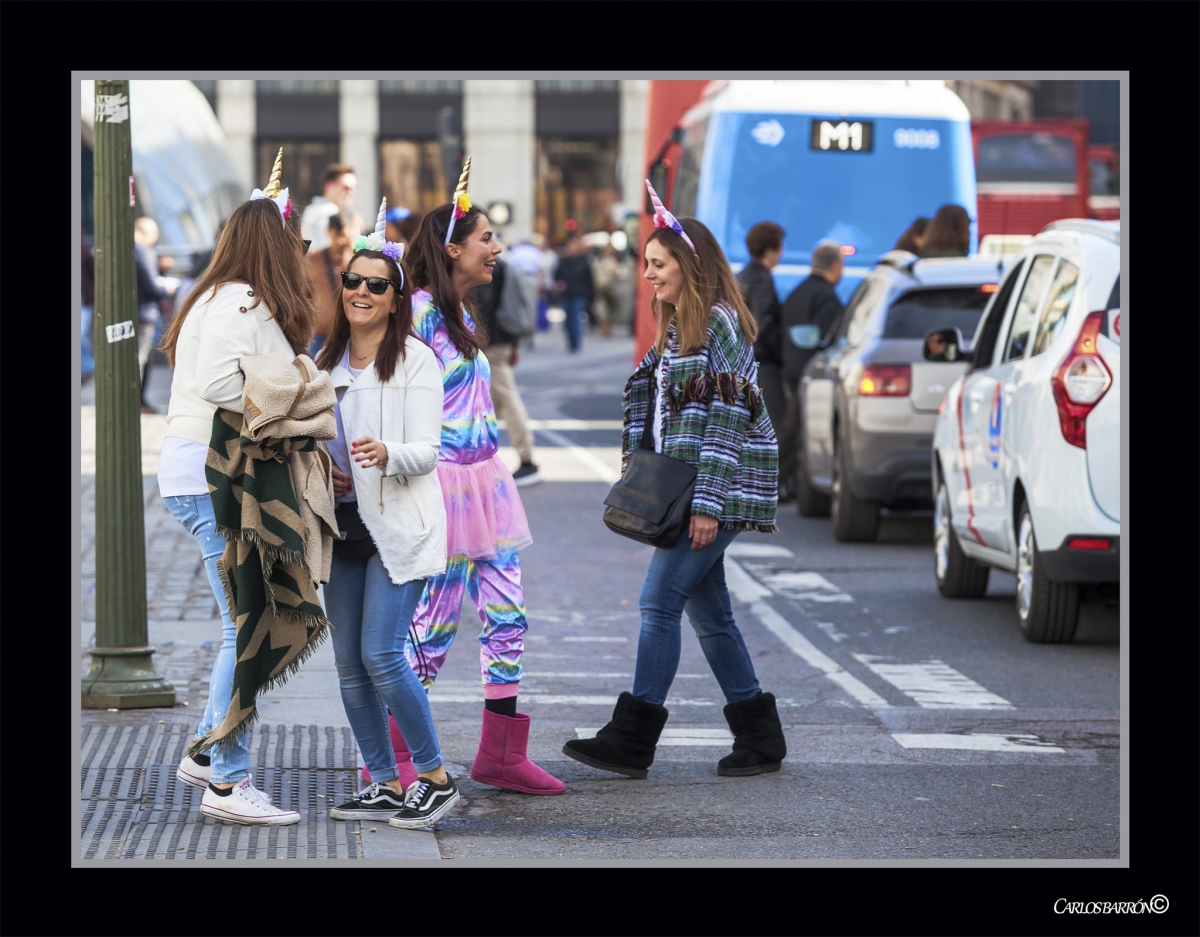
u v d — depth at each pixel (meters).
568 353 64.44
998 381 15.29
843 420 20.59
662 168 34.22
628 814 9.53
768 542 21.16
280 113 88.00
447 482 9.59
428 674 9.73
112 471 11.55
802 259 29.47
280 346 8.81
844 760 10.80
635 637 14.92
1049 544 13.77
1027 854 8.88
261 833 8.84
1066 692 12.78
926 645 14.62
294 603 8.70
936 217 25.16
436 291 9.61
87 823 8.91
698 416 10.12
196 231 49.84
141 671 11.60
